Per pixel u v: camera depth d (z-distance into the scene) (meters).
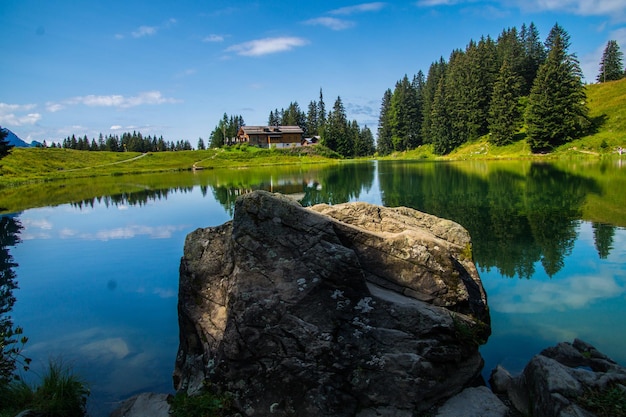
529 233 20.27
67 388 8.13
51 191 53.31
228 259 9.88
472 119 95.69
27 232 26.80
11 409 7.45
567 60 72.62
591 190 32.16
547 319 11.06
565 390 6.63
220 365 8.21
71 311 13.51
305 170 74.38
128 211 33.75
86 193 49.12
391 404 7.62
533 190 33.94
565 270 14.87
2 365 8.45
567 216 23.66
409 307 8.50
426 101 116.44
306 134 170.00
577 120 71.75
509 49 109.12
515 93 83.62
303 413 7.60
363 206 12.33
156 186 54.50
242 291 8.47
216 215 30.27
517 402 7.56
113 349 10.88
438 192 35.94
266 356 8.05
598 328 10.43
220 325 9.15
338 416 7.52
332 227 9.18
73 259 19.86
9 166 83.00
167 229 26.08
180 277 10.41
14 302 14.46
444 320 8.44
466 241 12.27
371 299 8.62
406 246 9.83
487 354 9.48
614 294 12.52
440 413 7.45
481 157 81.94
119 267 18.23
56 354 10.66
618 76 122.44
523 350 9.60
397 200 32.22
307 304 8.35
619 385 6.75
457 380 8.27
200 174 76.50
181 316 10.08
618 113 73.56
